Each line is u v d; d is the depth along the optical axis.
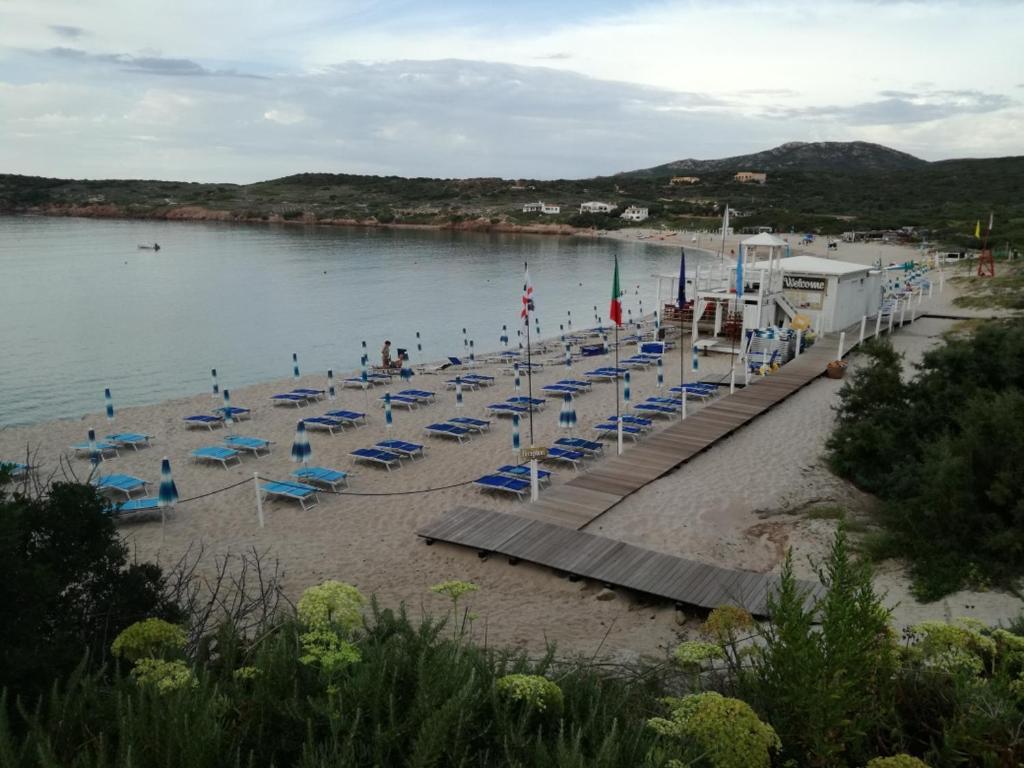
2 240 102.31
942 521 10.09
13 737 3.40
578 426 21.03
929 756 4.11
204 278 64.88
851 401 16.48
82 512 6.25
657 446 16.98
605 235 135.25
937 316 37.22
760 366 25.61
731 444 17.52
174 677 3.82
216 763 3.32
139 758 3.17
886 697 4.47
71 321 42.50
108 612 5.71
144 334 38.97
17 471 16.81
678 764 3.39
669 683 6.29
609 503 13.88
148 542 13.51
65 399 26.22
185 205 173.38
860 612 4.20
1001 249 67.69
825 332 31.28
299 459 16.41
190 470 17.61
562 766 3.28
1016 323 18.31
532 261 85.12
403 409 23.48
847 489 14.46
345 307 49.97
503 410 22.39
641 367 28.70
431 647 4.36
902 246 88.50
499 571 11.87
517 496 15.61
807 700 3.93
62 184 194.50
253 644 4.71
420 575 11.88
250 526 14.27
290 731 3.70
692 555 11.89
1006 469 9.97
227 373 30.80
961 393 14.40
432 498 15.61
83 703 3.66
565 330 42.50
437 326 43.50
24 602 4.99
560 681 4.44
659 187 194.25
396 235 129.25
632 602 10.67
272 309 48.56
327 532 13.90
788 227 117.19
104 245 96.75
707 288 33.75
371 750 3.49
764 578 10.72
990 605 8.78
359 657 3.90
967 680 4.43
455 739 3.45
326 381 27.73
